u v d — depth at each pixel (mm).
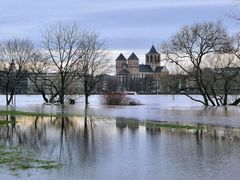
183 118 44906
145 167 18062
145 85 176375
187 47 64438
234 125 36562
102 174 16766
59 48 73375
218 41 62562
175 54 65875
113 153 21672
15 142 25938
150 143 25312
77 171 17250
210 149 22750
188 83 72875
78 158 20203
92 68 76625
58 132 31578
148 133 30734
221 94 72438
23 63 77625
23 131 32156
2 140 26891
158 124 37781
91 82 77125
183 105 79812
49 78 79000
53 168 17797
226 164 18516
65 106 71625
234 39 62031
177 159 19859
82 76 75188
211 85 67250
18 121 40781
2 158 19984
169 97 136750
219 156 20516
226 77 64312
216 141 25984
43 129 33625
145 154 21297
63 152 22016
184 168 17766
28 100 111812
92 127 35344
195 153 21484
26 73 77875
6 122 39312
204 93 68438
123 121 41375
